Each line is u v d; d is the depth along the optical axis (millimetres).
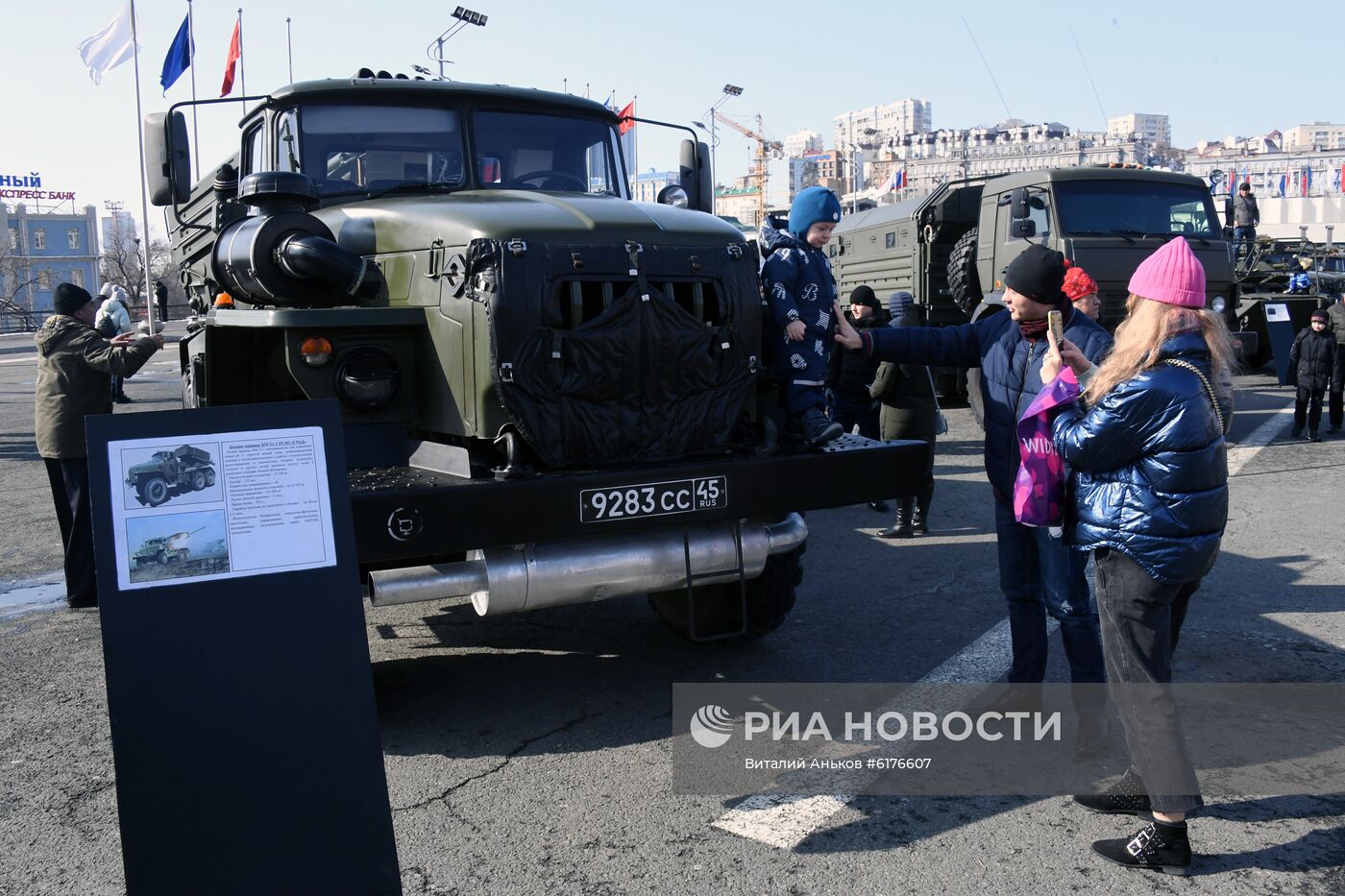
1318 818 3480
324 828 2580
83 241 100375
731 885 3127
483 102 5676
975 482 9812
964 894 3070
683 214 4633
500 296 3943
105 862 3309
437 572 3904
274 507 2648
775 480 4242
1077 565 3875
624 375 4121
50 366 5988
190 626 2531
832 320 4785
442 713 4488
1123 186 12617
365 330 4348
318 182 5277
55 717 4492
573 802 3674
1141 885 3107
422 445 4234
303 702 2604
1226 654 5051
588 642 5406
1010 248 12695
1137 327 3174
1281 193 71750
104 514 2490
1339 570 6457
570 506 3900
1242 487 9164
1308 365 11500
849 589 6371
